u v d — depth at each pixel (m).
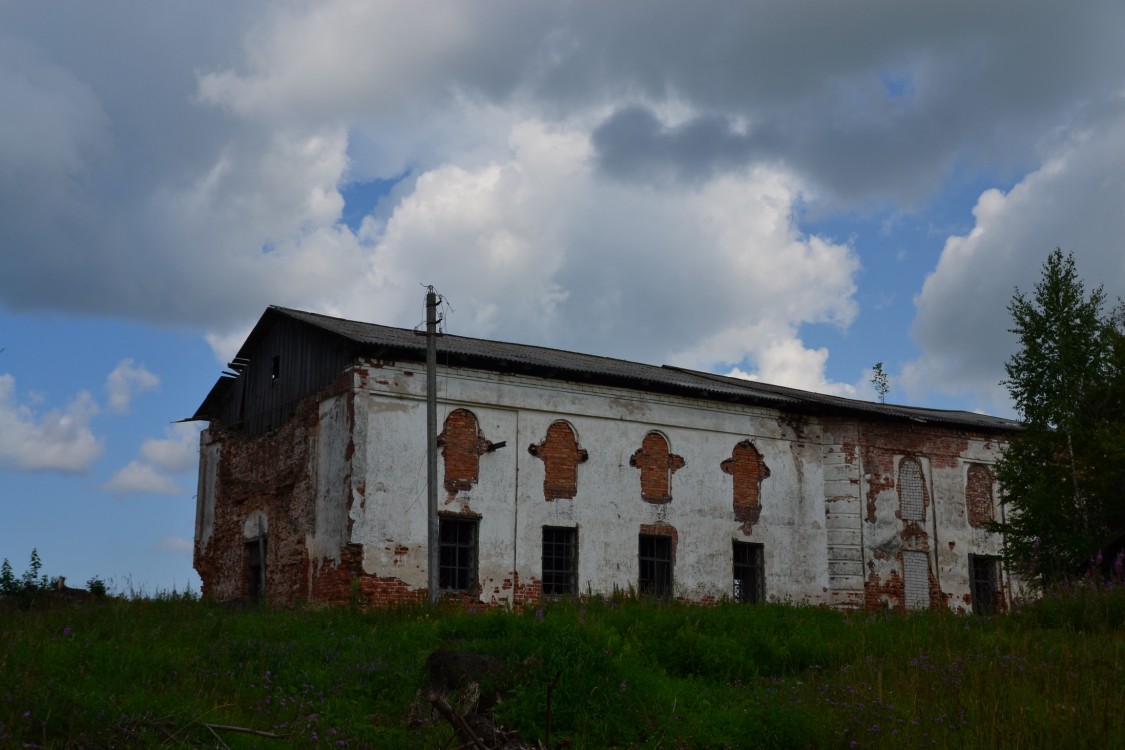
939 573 29.75
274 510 25.53
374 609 19.72
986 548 30.78
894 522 29.34
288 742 10.17
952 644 15.81
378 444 22.88
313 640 14.87
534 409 25.06
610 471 25.83
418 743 10.56
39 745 9.24
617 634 15.41
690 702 12.48
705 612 18.30
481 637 14.41
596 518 25.34
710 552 26.88
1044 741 10.18
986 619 18.91
